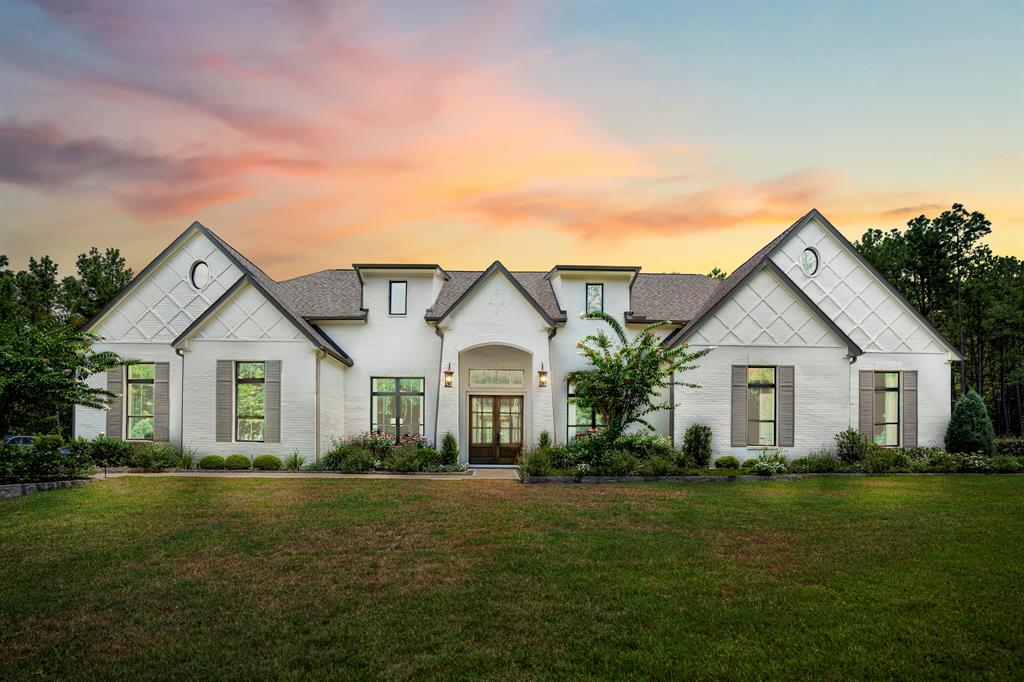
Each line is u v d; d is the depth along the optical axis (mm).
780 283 18938
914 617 6230
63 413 30781
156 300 20312
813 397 18750
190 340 19016
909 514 11250
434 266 21172
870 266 20531
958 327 32000
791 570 7801
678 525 10391
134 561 8234
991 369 33969
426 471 18000
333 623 6094
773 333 18828
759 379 18938
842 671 5121
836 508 11852
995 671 5113
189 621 6164
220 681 4941
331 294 22641
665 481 15773
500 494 13609
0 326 15125
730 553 8609
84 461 15859
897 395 20516
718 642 5676
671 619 6191
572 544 9102
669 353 17094
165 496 13141
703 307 21703
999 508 11781
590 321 21266
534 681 4930
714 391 18672
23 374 14203
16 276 33844
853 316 20500
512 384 21312
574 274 21328
